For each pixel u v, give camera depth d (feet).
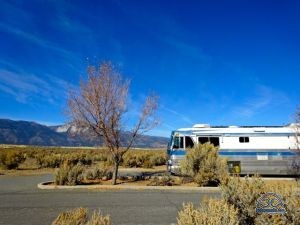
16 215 36.14
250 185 27.30
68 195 51.70
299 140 76.38
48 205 42.47
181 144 78.59
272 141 77.56
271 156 77.10
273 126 78.59
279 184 27.32
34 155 157.17
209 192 55.93
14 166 106.73
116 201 45.57
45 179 76.84
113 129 63.87
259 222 24.11
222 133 78.48
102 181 69.10
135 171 97.91
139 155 128.36
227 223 20.59
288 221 23.13
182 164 66.64
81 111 63.62
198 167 65.26
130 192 55.47
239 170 76.74
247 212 25.41
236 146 77.82
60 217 19.12
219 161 62.95
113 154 64.69
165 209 39.40
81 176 65.87
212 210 21.24
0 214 36.68
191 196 50.60
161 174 85.46
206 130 78.74
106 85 63.62
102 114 63.16
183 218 20.97
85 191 56.80
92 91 63.10
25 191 56.54
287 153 76.89
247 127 78.84
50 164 114.73
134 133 65.62
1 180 74.64
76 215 19.35
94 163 133.80
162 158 131.44
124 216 35.32
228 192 27.02
